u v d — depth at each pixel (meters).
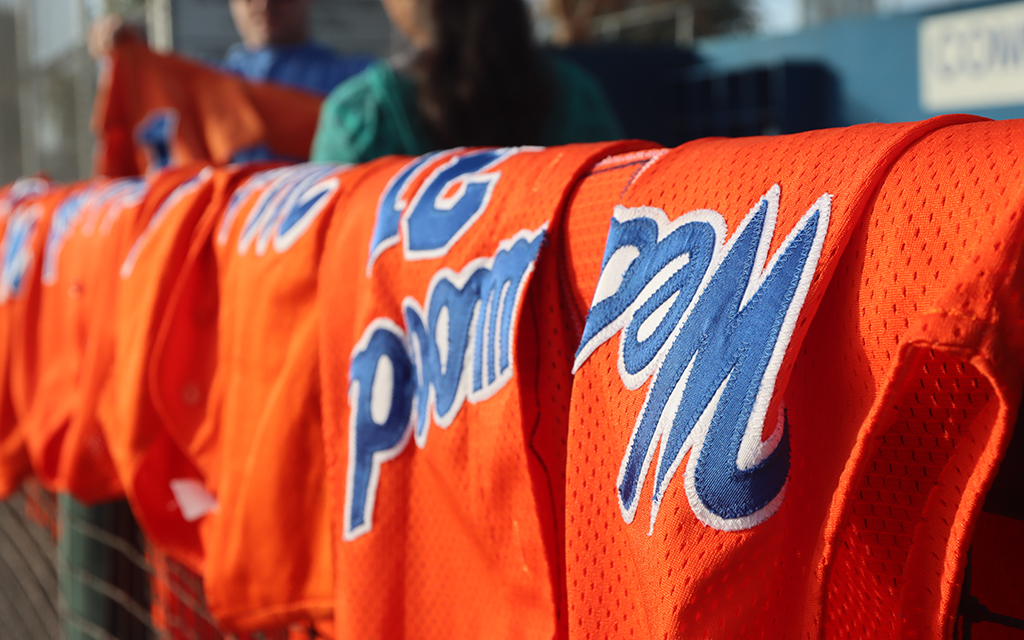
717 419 0.42
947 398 0.40
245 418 0.83
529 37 1.58
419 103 1.53
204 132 2.46
